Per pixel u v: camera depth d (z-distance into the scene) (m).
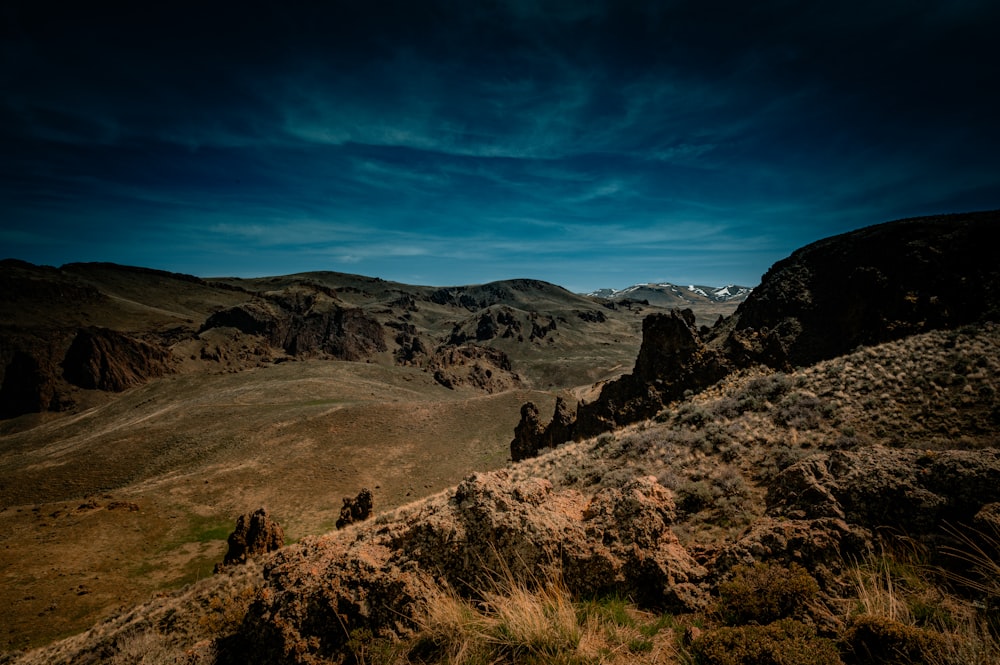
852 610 5.36
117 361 198.00
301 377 198.75
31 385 179.50
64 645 19.19
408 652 5.47
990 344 20.28
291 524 75.56
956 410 15.74
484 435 131.62
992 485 6.70
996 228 45.34
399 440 122.94
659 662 4.81
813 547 6.79
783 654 4.26
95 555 54.78
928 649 4.21
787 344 53.88
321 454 108.81
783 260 73.38
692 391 45.66
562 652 4.89
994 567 5.26
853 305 51.31
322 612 6.29
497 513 6.99
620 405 50.91
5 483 94.06
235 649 6.84
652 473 16.92
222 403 151.88
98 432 146.12
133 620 17.56
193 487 84.81
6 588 44.12
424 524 7.06
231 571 20.81
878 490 7.50
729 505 11.87
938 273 45.94
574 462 22.48
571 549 6.80
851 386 20.31
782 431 17.69
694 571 6.77
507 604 5.68
